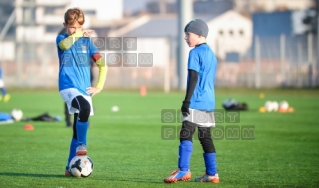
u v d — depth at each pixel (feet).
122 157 84.58
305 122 140.15
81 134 64.64
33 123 134.72
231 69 325.62
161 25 515.91
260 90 285.84
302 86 301.22
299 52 302.66
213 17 492.95
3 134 112.27
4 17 524.93
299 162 80.94
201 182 64.18
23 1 520.01
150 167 75.61
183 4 280.92
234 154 88.84
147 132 119.14
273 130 122.83
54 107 192.65
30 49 333.83
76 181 64.18
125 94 269.85
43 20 540.93
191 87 61.00
